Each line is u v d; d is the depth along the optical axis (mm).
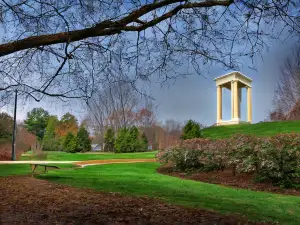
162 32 4586
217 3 4062
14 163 18594
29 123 47844
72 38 3885
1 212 5508
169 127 48812
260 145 11328
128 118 40156
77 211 5691
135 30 4234
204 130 35906
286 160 10477
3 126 27219
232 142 13117
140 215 5469
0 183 9516
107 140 42062
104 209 5883
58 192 7801
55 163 18844
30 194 7465
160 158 15898
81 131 40406
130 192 7996
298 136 11453
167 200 6930
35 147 38656
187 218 5332
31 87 4398
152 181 10648
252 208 6410
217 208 6230
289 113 37125
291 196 8523
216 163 13719
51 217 5227
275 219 5566
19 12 4164
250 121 40156
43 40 3803
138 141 36500
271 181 10758
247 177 11883
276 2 3926
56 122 45250
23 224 4766
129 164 18984
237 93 39281
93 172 13922
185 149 15031
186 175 13711
